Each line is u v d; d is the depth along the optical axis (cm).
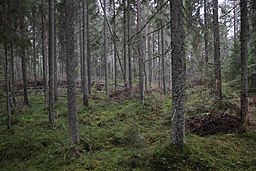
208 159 848
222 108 1476
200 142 1021
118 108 1838
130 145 1070
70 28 1086
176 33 868
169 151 854
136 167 850
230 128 1170
